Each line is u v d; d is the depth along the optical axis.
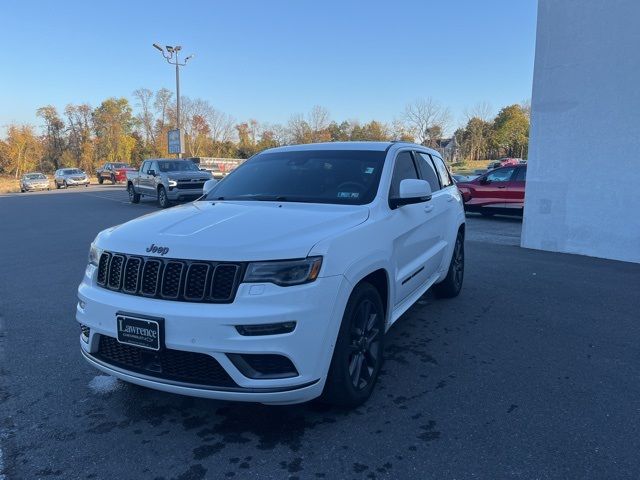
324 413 3.36
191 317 2.74
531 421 3.25
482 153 82.62
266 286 2.76
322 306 2.89
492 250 9.78
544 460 2.82
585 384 3.81
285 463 2.81
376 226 3.59
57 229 13.63
